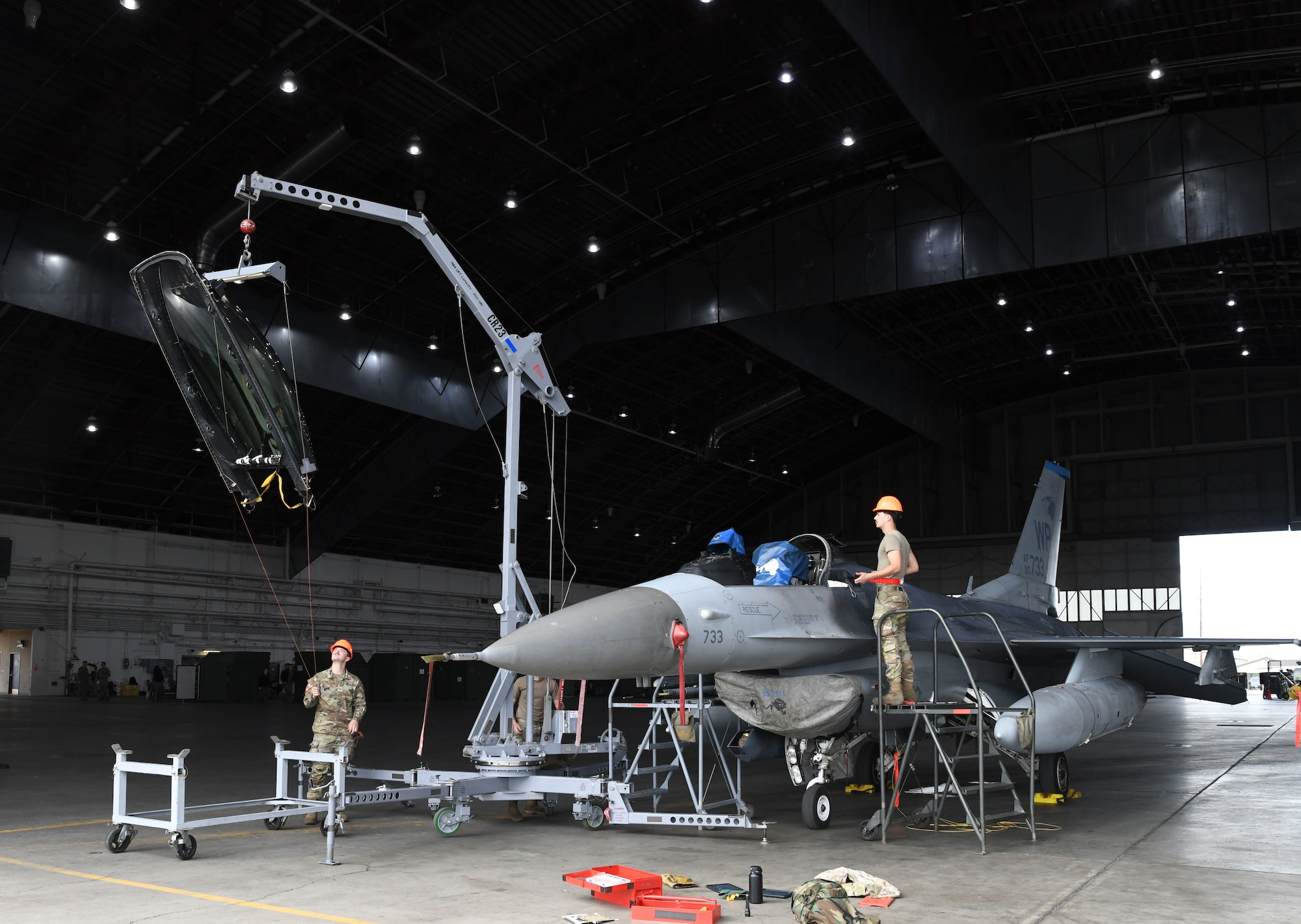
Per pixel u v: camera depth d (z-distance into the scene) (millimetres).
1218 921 5637
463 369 37250
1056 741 9586
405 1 21094
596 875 6285
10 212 25078
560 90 24141
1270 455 46875
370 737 21312
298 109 23969
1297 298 37781
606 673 8242
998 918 5668
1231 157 24781
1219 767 14734
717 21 22031
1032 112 27234
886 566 8789
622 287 33625
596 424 42594
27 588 35438
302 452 8328
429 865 7277
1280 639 10797
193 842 7469
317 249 29000
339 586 44812
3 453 33531
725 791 11867
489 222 29438
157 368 32188
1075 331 41750
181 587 39781
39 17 20344
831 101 25562
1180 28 23516
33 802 10664
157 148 24484
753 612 9156
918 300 36938
